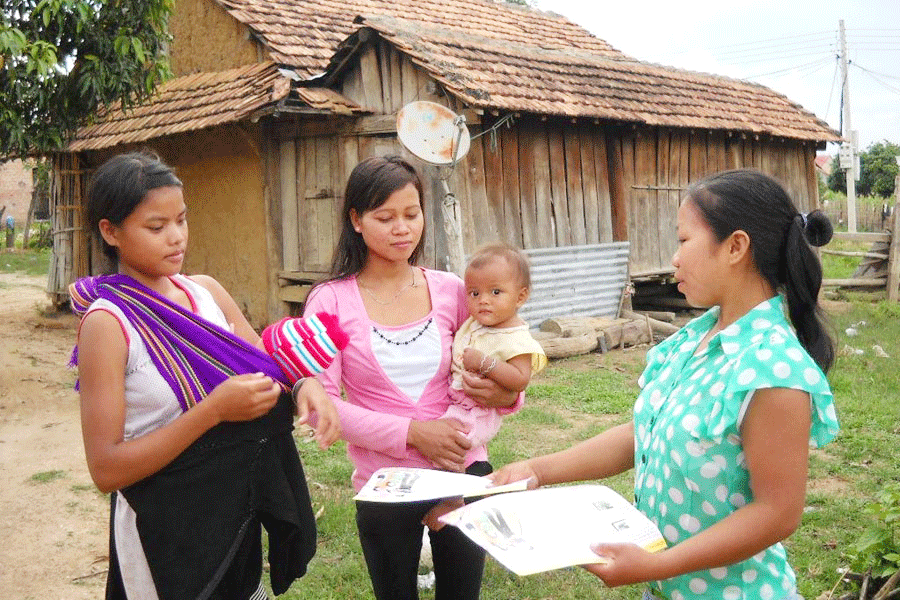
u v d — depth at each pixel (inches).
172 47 475.8
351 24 459.8
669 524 77.9
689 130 452.1
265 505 86.7
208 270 438.6
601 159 424.8
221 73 435.8
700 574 77.4
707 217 76.2
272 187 400.2
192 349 83.0
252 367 84.8
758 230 74.9
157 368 81.8
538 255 389.1
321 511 190.4
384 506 102.3
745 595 76.3
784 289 76.9
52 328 473.4
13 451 255.0
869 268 549.6
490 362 101.5
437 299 108.0
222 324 91.9
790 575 79.0
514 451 236.4
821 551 168.9
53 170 515.5
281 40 402.6
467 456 106.3
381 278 106.5
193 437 79.9
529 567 66.5
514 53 402.6
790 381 70.2
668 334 416.8
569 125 406.0
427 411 103.9
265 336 89.3
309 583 159.3
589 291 418.6
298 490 91.0
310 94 358.3
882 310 486.0
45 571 174.2
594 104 393.1
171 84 458.3
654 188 451.2
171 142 446.3
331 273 108.7
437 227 355.3
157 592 82.4
